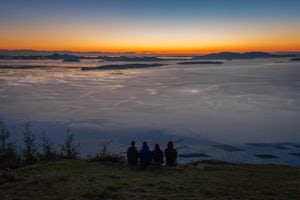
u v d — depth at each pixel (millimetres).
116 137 52750
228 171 16203
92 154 41844
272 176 14922
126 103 90812
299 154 43344
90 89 129125
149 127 60188
